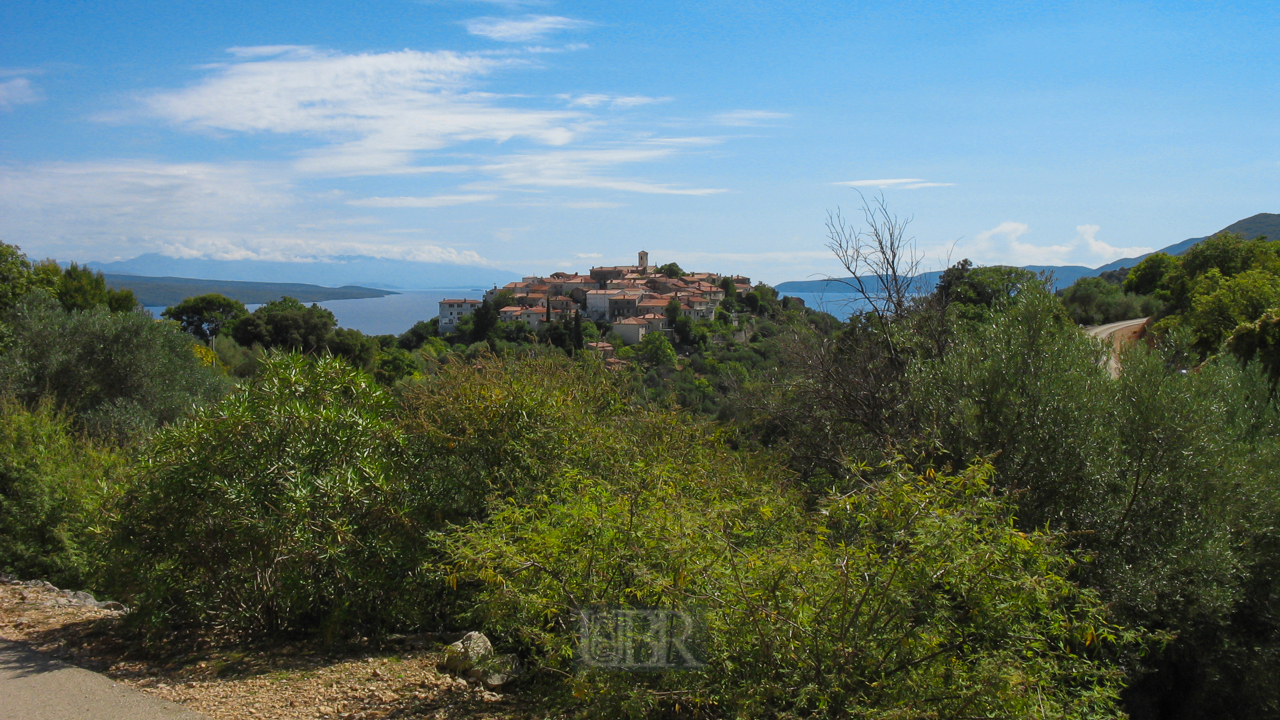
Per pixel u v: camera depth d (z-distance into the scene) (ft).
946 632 10.25
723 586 10.52
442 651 15.60
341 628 16.42
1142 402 20.81
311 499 15.88
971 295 32.30
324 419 17.11
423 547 16.90
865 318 32.04
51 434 29.37
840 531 14.65
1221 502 20.22
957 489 11.16
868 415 30.27
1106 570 19.13
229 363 98.43
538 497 15.72
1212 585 18.83
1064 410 21.02
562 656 11.78
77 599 21.12
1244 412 25.55
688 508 12.82
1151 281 173.88
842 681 9.65
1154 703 19.95
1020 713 9.29
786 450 32.60
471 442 19.06
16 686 13.26
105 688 13.21
